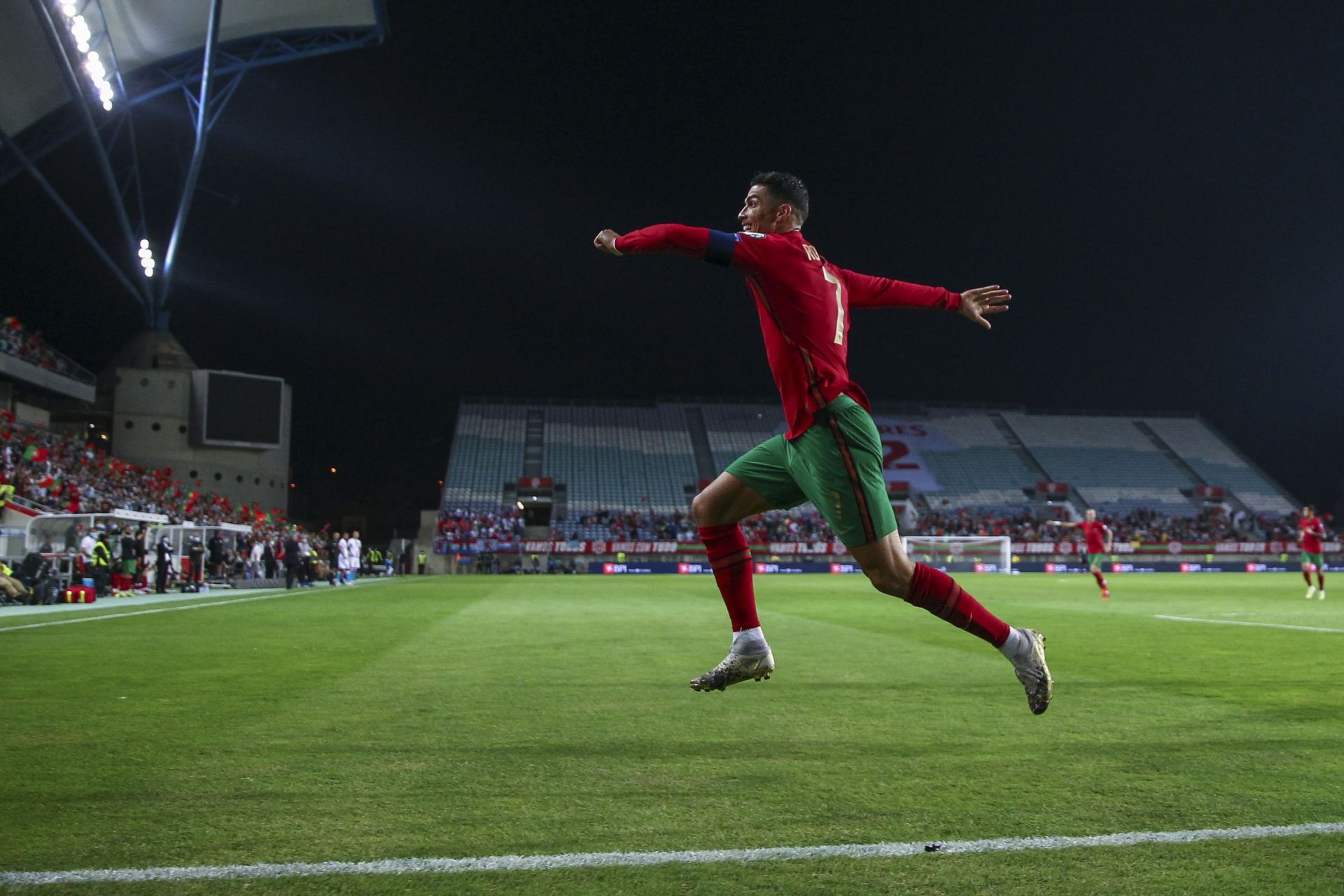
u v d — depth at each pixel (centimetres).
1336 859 254
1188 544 4466
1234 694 540
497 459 4972
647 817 295
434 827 284
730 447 5275
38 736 423
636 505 4781
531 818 295
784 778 343
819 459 335
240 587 2527
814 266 345
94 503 2589
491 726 447
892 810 301
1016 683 588
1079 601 1728
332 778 344
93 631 1009
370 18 3344
